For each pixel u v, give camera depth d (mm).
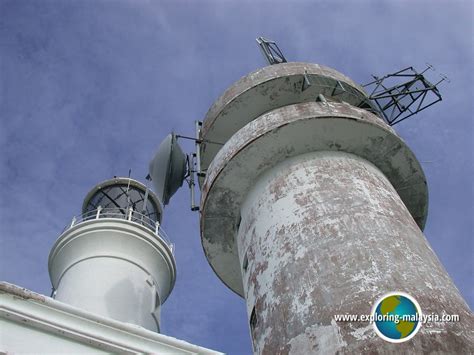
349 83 17188
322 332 10156
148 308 21094
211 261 16484
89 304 19875
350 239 11586
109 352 7637
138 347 7789
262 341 11352
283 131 14227
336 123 14250
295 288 11281
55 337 7477
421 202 15844
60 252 22453
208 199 15133
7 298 7496
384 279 10586
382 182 13867
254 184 14891
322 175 13609
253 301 12484
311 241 11906
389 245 11367
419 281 10570
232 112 17391
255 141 14281
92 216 23422
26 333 7355
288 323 10859
